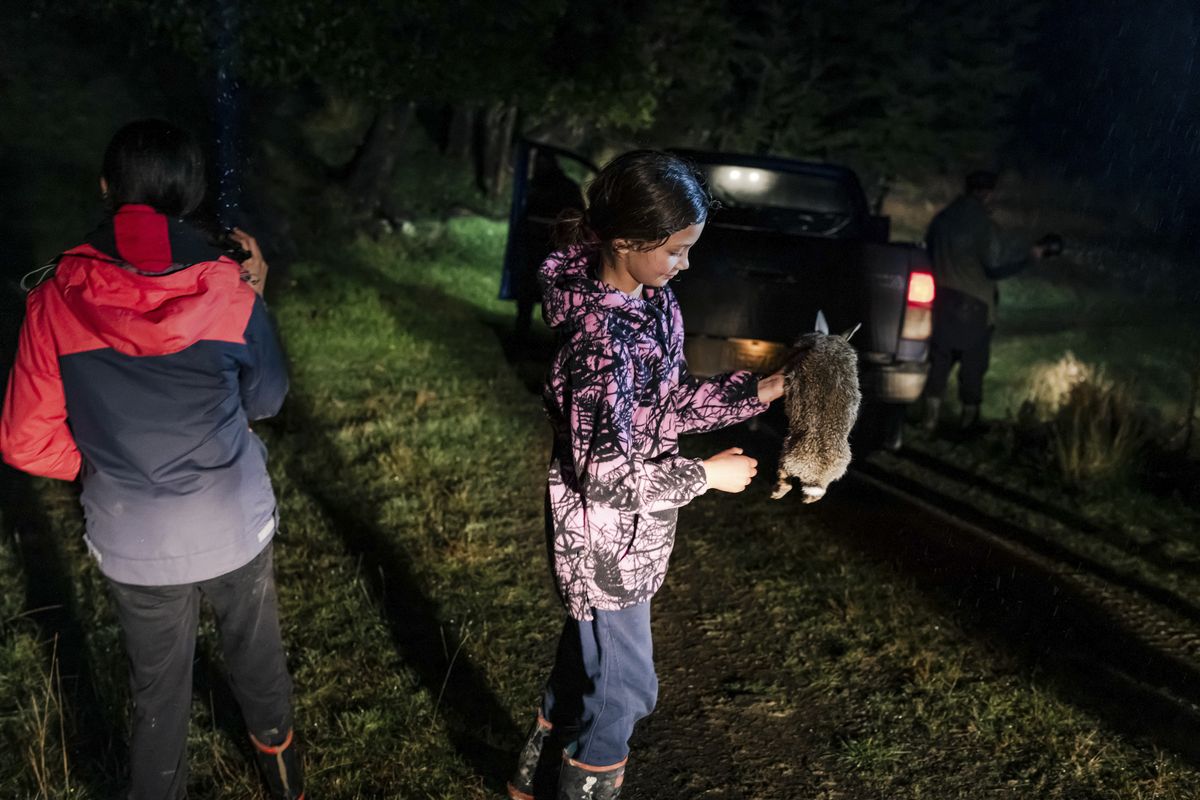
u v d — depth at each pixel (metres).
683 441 6.44
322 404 6.54
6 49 11.62
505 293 8.45
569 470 2.26
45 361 2.12
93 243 2.12
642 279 2.14
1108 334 14.29
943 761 3.23
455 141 18.78
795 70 18.61
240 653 2.49
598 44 9.83
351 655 3.59
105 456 2.19
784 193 7.43
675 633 3.98
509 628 3.88
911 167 19.62
